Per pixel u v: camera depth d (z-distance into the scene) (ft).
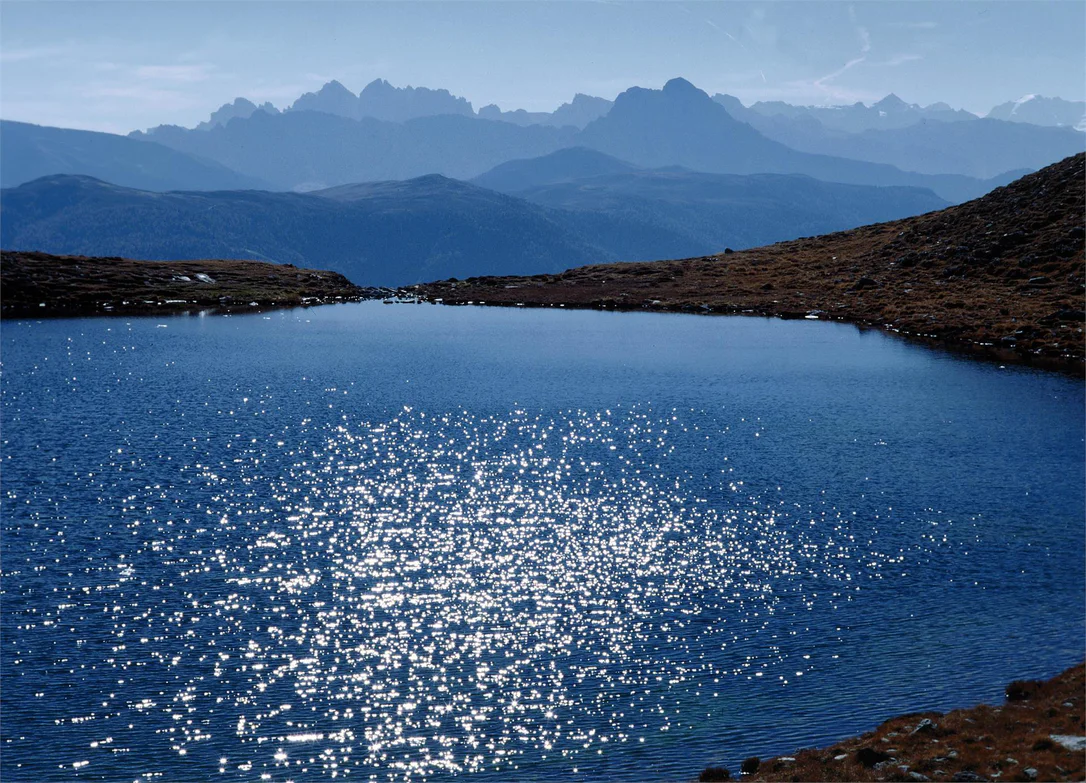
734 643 119.85
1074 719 89.25
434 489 185.98
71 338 383.86
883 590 135.44
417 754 95.81
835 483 187.93
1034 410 251.19
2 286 486.79
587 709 104.53
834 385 289.53
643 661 115.14
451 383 297.33
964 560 146.20
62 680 110.01
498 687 109.40
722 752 95.30
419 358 343.87
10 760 94.43
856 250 579.48
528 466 203.00
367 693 107.96
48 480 187.52
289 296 540.93
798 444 219.41
